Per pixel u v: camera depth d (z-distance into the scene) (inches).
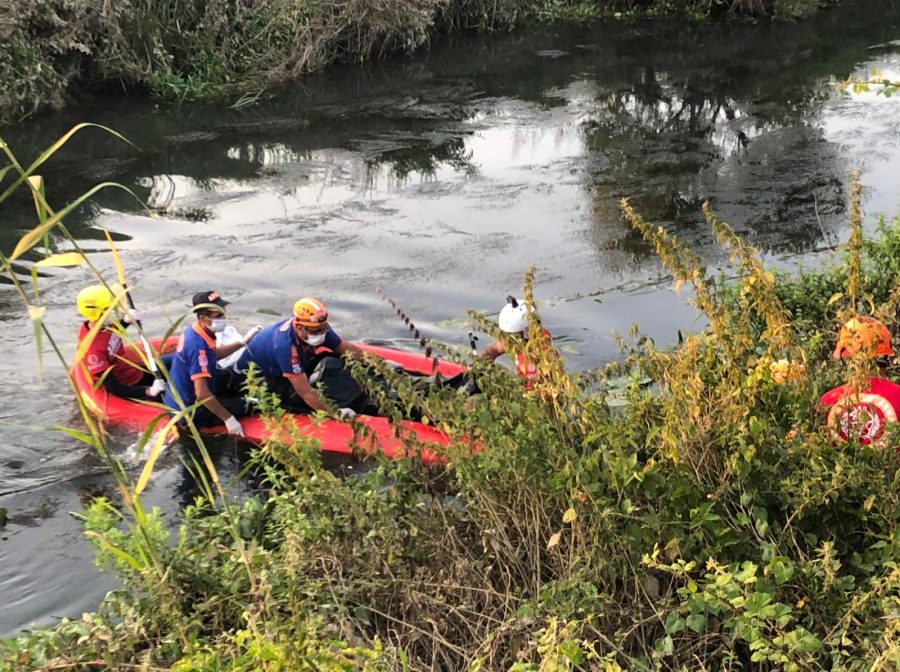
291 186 464.1
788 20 808.9
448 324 313.1
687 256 153.9
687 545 127.1
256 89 626.8
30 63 570.3
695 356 140.9
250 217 422.6
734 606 114.2
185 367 242.8
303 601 129.0
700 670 120.3
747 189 436.5
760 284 143.4
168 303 331.9
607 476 131.7
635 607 126.7
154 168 493.0
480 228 402.6
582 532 131.3
